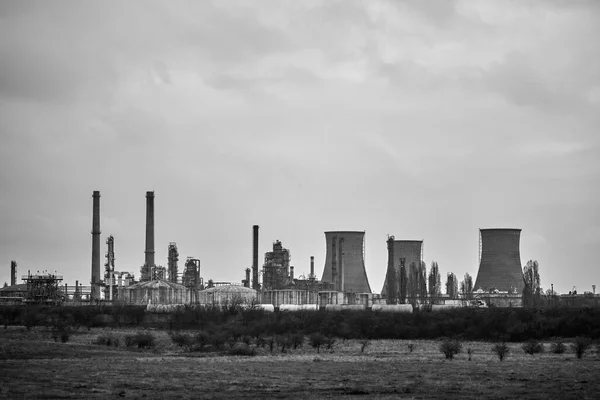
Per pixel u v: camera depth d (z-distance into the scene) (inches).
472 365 5546.3
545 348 7406.5
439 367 5398.6
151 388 4335.6
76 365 5438.0
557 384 4478.3
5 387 4330.7
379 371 5137.8
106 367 5305.1
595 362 5792.3
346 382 4591.5
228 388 4347.9
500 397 4023.1
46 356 6186.0
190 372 5029.5
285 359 6008.9
